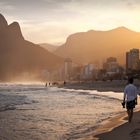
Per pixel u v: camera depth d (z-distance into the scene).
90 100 64.25
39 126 24.14
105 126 21.38
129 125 20.23
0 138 18.73
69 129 21.97
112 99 66.94
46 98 74.31
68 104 51.88
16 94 101.88
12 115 33.12
